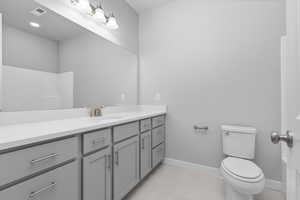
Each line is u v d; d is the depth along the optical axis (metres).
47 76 1.32
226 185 1.42
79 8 1.52
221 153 1.98
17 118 1.13
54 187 0.86
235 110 1.90
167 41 2.31
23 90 1.16
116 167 1.35
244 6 1.84
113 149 1.32
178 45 2.23
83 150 1.04
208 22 2.04
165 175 1.99
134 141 1.61
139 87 2.52
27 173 0.74
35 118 1.23
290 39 0.55
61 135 0.88
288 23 0.56
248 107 1.83
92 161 1.11
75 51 1.55
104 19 1.72
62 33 1.44
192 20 2.14
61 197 0.90
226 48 1.94
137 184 1.75
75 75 1.56
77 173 1.01
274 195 1.58
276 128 1.70
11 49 1.09
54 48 1.37
